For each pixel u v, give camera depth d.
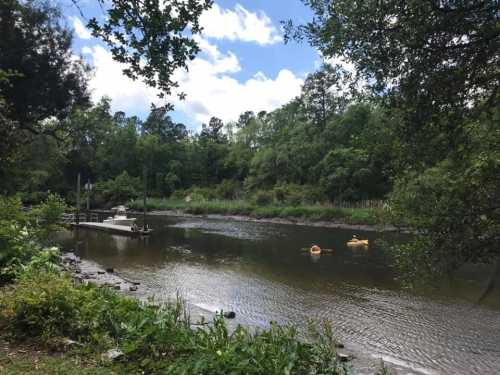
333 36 3.68
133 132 67.69
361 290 12.44
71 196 53.41
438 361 7.33
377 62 3.49
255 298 11.54
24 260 8.17
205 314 9.86
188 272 15.12
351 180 39.81
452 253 3.74
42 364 4.14
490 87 3.49
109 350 4.63
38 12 18.16
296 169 49.78
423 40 3.29
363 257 18.22
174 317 5.82
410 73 3.46
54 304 5.22
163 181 66.19
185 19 3.92
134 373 4.16
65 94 20.16
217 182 69.00
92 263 16.70
